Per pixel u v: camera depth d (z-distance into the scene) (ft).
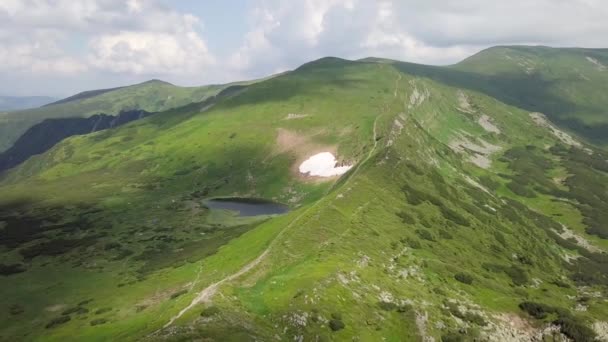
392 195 367.04
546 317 217.77
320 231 263.90
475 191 481.05
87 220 531.91
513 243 371.97
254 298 184.34
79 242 447.42
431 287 230.89
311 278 192.54
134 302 241.14
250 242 285.64
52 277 347.77
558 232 490.49
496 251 341.62
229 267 241.76
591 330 205.57
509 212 458.50
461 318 202.49
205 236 431.02
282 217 334.44
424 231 314.76
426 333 178.29
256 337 147.64
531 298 257.14
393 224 308.19
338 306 177.27
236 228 443.73
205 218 506.89
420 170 444.96
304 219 280.31
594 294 300.61
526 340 202.69
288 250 236.63
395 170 421.59
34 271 366.84
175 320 158.10
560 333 207.72
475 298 232.94
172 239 431.84
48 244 445.78
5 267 381.19
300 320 163.94
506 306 229.66
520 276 299.99
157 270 317.83
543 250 391.65
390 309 188.96
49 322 241.14
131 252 400.06
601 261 420.36
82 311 250.57
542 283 304.09
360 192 348.38
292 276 200.85
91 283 320.50
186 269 287.28
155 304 221.05
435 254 285.02
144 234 460.14
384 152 461.37
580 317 219.41
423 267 256.52
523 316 222.28
